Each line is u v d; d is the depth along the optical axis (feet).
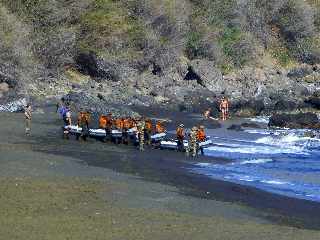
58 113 249.55
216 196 128.16
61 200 111.34
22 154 158.51
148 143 194.49
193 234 95.71
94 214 103.65
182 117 277.03
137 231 95.45
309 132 237.45
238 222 106.32
